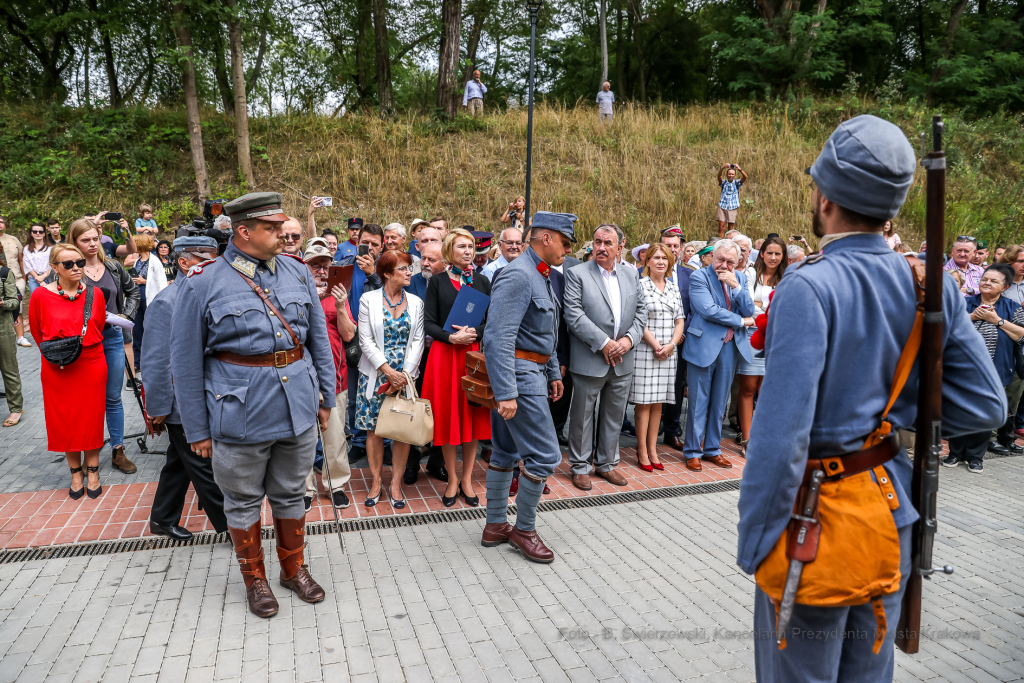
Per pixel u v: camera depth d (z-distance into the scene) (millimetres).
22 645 2914
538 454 3705
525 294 3656
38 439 5867
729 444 6141
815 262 1586
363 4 20266
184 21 12969
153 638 2986
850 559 1489
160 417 3617
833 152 1581
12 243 9602
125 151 13836
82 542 3900
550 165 14711
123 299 5297
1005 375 5801
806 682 1576
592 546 3988
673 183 14477
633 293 4977
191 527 4133
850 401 1545
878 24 22609
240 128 13836
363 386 4551
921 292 1580
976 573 3768
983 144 17797
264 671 2760
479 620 3164
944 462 5770
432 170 14328
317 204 6309
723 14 27609
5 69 17078
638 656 2900
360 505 4555
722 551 3945
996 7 25062
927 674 2842
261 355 3057
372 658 2859
